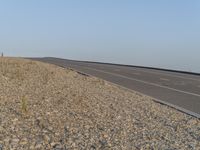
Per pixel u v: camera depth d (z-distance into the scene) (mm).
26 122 11688
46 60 70562
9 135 10188
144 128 11727
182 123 12922
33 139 10000
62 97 16672
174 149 9531
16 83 20188
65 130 10977
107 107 15141
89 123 11953
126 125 11992
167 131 11508
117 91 21766
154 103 17734
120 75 36375
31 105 14234
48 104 14719
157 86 26844
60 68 35656
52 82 22328
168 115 14398
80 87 21609
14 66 28359
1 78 21156
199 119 13969
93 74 36406
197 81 32312
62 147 9422
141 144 9875
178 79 34125
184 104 18172
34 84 20547
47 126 11281
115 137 10453
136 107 15867
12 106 13828
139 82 29641
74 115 13031
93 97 17688
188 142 10258
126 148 9469
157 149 9492
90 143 9781
